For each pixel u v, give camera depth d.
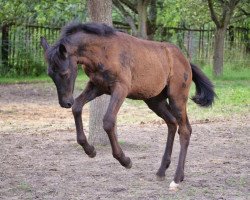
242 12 28.19
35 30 26.97
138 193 7.32
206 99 8.22
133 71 7.27
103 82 7.08
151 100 8.02
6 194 7.24
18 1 18.41
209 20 27.25
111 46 7.10
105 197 7.10
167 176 8.31
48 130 12.40
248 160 9.51
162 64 7.63
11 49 26.72
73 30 7.06
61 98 6.66
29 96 19.16
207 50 29.73
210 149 10.45
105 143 10.37
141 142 11.02
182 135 7.89
